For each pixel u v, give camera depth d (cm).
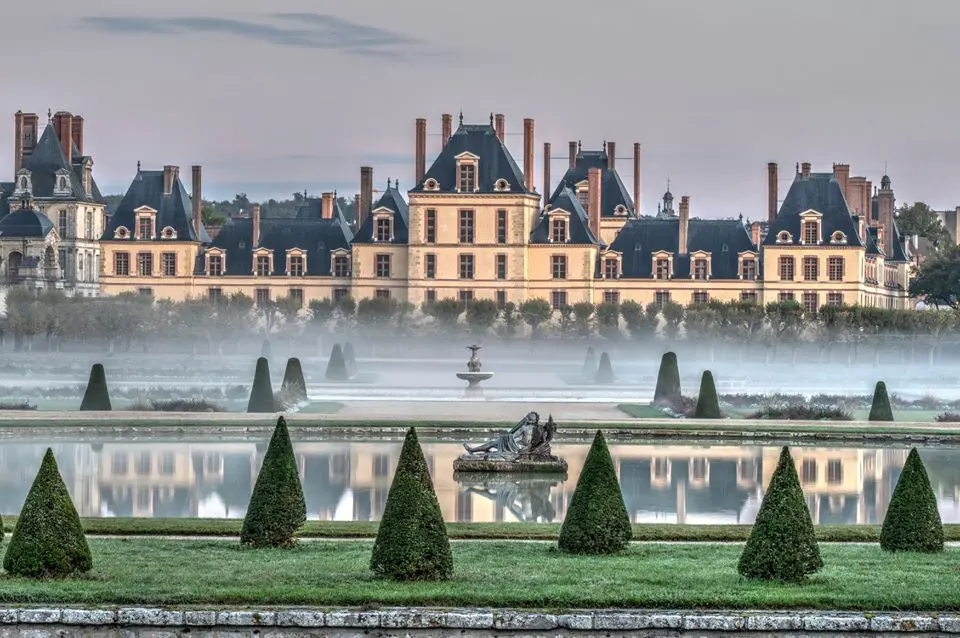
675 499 15075
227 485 15712
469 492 15212
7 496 14825
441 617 8969
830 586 9644
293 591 9350
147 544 11250
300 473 16550
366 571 10056
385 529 9869
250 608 9069
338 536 11969
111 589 9369
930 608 9206
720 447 19338
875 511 14450
